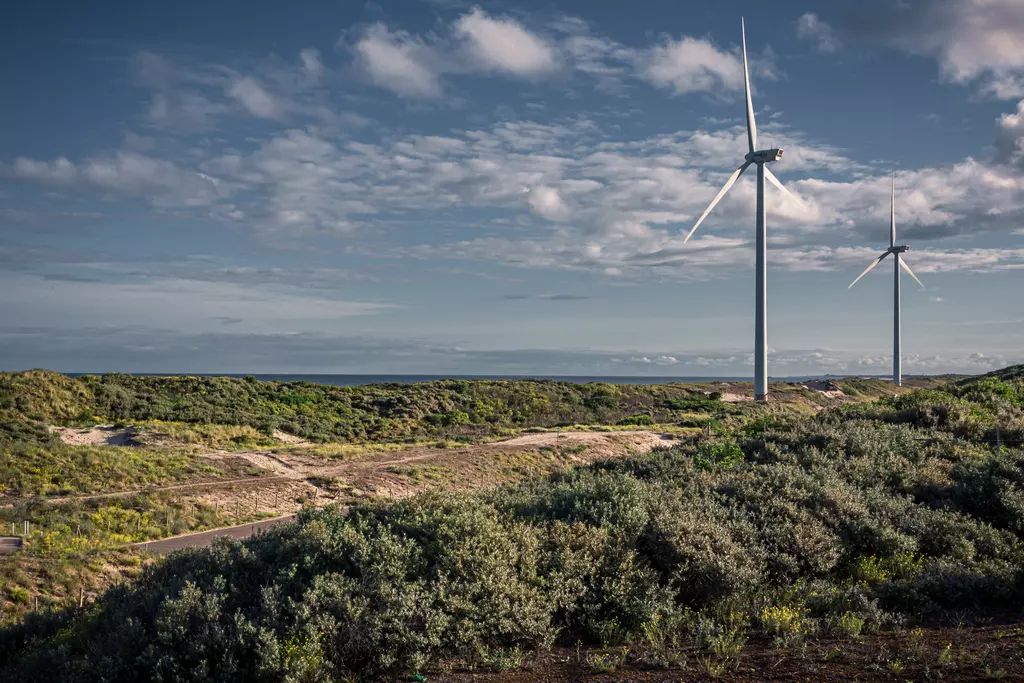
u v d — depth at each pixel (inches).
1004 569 384.2
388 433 2716.5
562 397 3710.6
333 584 312.7
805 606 354.3
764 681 247.3
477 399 3437.5
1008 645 274.2
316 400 3043.8
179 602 308.8
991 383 1382.9
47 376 2309.3
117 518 1163.3
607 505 431.8
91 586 855.7
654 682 253.9
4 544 956.0
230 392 2886.3
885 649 279.1
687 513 427.8
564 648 309.9
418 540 381.4
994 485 571.8
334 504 472.7
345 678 279.6
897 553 433.7
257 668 275.9
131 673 296.7
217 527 1211.9
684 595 372.8
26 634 449.4
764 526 444.8
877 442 818.2
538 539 382.0
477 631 303.3
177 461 1624.0
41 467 1400.1
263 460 1744.6
